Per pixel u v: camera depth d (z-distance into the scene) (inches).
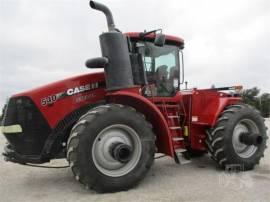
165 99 231.0
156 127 207.3
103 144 182.4
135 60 220.1
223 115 233.1
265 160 270.1
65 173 237.0
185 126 239.9
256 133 234.7
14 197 178.7
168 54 239.1
